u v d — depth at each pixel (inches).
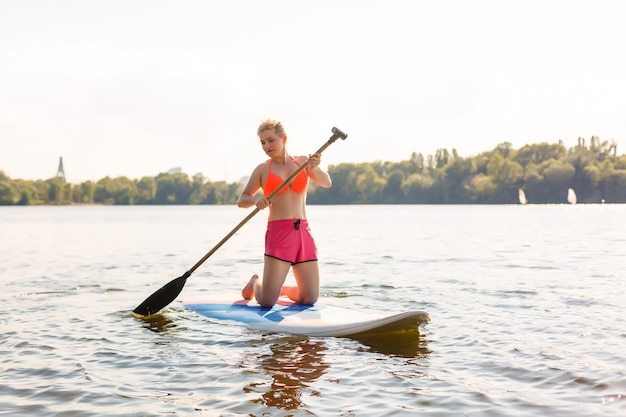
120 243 708.0
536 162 3479.3
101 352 189.8
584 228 944.9
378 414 136.6
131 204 5123.0
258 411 138.9
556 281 329.1
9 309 260.4
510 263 425.7
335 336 208.5
